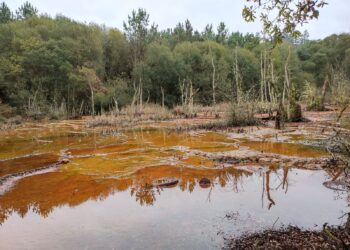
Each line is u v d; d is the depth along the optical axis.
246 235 2.76
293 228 2.85
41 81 19.25
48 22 23.23
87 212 3.47
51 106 17.92
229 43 34.56
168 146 7.50
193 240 2.72
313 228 2.85
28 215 3.45
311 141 7.29
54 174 5.17
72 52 20.69
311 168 4.93
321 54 33.47
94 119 14.59
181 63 23.25
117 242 2.75
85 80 19.59
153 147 7.44
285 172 4.80
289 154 5.95
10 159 6.50
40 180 4.82
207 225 3.01
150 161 5.89
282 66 19.55
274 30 2.68
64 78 19.86
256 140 7.81
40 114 17.05
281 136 8.22
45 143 8.77
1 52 19.59
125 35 26.67
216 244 2.64
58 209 3.60
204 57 24.20
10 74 18.17
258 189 4.05
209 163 5.57
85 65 21.09
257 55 27.80
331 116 11.66
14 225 3.20
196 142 7.92
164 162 5.77
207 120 13.12
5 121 14.90
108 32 26.20
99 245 2.71
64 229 3.06
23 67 18.97
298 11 2.49
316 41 38.59
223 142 7.74
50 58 19.16
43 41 20.23
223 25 34.50
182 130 10.50
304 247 2.44
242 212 3.30
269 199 3.67
